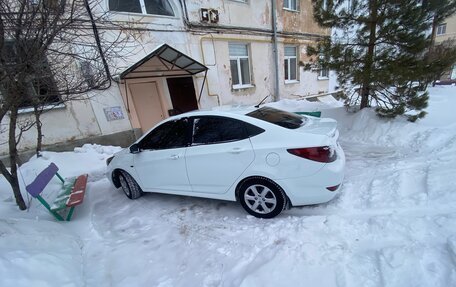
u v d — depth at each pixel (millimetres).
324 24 6188
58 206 3375
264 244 2461
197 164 3125
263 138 2771
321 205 2992
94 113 6801
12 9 2699
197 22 8469
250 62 10547
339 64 5809
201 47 8688
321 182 2605
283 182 2689
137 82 7504
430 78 5082
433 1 4895
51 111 6191
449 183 2799
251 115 2996
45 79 3047
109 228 3250
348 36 6133
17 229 2627
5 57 2652
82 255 2668
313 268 1950
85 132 6703
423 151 4398
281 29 11383
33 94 3178
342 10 5887
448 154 3871
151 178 3658
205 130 3123
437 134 4840
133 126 7465
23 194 4363
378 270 1800
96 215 3656
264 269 2043
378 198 2889
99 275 2334
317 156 2568
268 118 3020
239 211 3232
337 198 3080
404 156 4301
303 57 12750
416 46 5074
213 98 9336
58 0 2768
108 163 4395
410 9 5070
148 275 2291
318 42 6508
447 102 8336
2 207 3785
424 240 2008
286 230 2586
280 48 11547
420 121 5895
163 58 7492
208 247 2584
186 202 3705
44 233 2762
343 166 2807
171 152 3338
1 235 2350
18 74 2746
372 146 5199
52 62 3049
